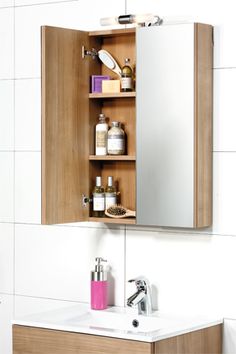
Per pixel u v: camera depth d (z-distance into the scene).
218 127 2.80
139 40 2.80
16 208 3.26
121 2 3.00
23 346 2.72
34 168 3.21
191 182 2.72
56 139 2.80
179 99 2.74
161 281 2.92
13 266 3.28
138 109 2.82
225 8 2.78
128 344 2.50
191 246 2.86
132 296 2.82
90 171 2.95
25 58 3.21
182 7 2.86
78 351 2.61
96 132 2.94
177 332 2.57
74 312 2.90
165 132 2.77
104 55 2.93
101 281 2.95
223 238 2.80
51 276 3.18
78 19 3.09
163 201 2.78
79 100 2.89
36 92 3.19
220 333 2.80
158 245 2.93
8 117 3.26
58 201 2.81
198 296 2.85
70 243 3.13
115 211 2.90
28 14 3.21
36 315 2.84
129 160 2.94
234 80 2.77
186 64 2.72
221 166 2.80
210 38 2.78
